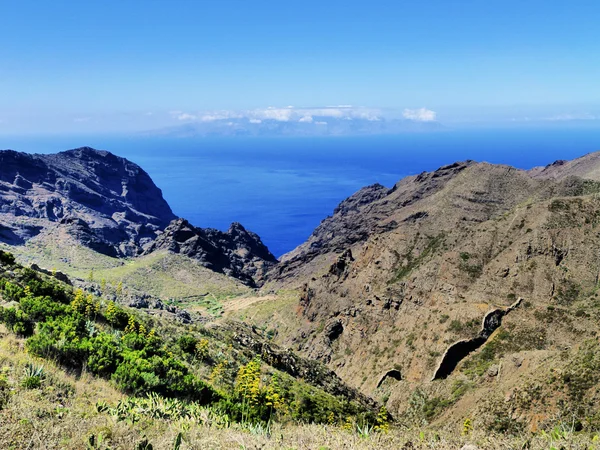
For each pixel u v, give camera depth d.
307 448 12.97
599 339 51.12
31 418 13.79
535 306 97.69
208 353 47.06
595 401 43.44
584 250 109.94
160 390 24.33
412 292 127.06
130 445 12.95
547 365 53.84
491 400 54.22
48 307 32.47
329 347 135.75
